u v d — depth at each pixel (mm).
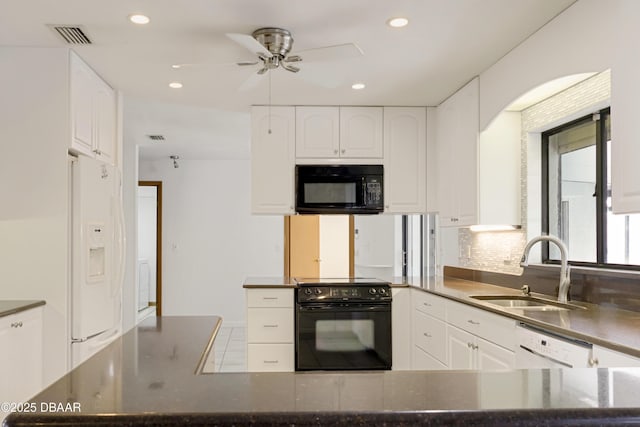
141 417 702
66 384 863
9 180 2896
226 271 7289
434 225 5793
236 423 696
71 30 2668
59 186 2904
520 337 2238
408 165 4301
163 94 3867
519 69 2895
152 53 3008
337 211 4188
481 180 3424
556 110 3027
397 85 3680
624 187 1976
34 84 2914
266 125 4199
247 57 3082
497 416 702
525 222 3377
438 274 5148
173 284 7219
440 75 3449
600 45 2164
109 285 3305
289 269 6695
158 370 979
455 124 3850
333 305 3938
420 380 852
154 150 6504
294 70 2801
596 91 2621
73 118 2967
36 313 2801
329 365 3906
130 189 5797
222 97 3975
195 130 5230
